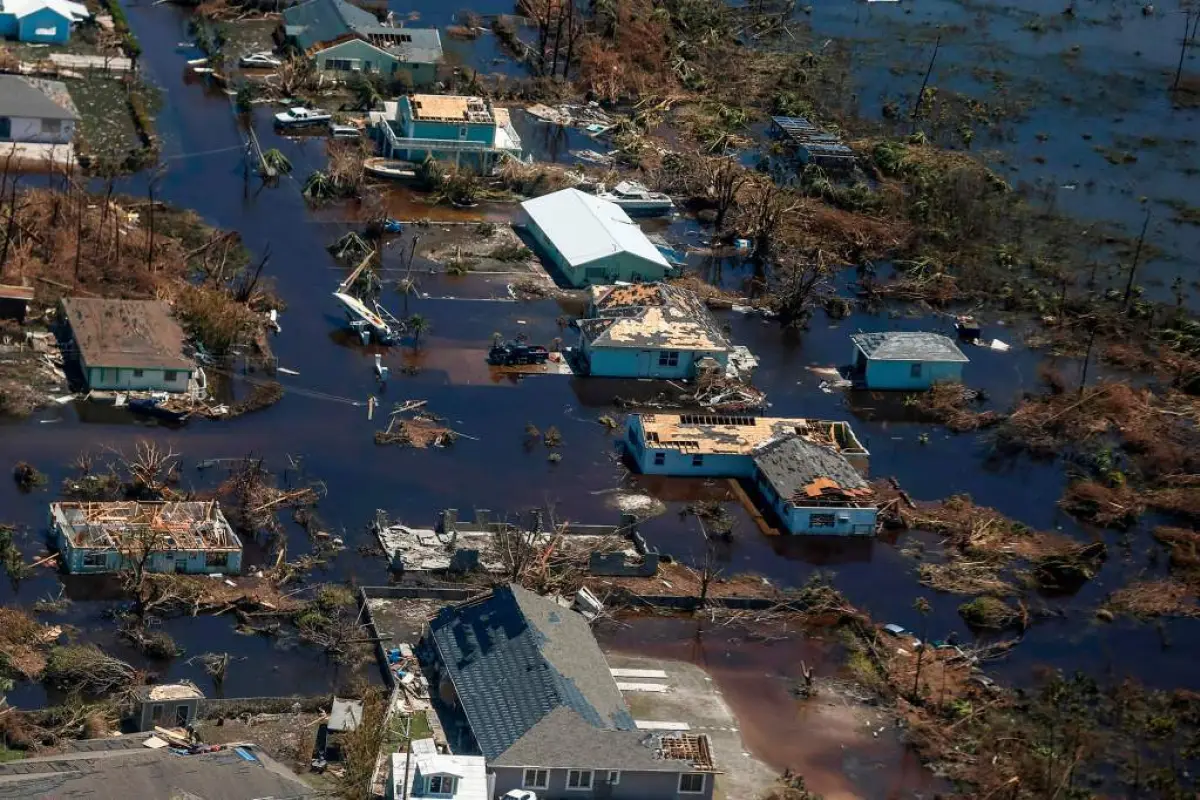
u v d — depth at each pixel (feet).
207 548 385.70
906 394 519.19
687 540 430.20
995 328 570.87
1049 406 514.68
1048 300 588.50
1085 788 355.97
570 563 408.67
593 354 500.74
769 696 374.22
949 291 585.22
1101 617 419.95
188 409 451.94
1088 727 376.48
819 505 437.99
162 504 398.83
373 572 397.39
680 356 507.30
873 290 579.48
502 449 460.14
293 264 544.62
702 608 401.49
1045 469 488.44
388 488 434.30
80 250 513.45
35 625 359.05
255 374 478.59
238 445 443.32
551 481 448.65
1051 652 405.18
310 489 426.92
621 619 393.91
